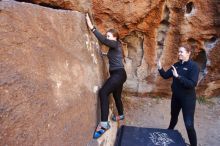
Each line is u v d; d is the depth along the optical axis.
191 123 3.24
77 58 2.76
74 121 2.27
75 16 3.03
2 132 1.41
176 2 4.39
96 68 3.30
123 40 4.84
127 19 4.32
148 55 4.92
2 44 1.67
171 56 4.87
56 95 2.07
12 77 1.63
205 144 3.95
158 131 3.35
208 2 4.36
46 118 1.83
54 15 2.54
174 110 3.58
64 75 2.32
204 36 4.63
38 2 3.38
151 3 4.22
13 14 1.89
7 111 1.49
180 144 3.05
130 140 3.09
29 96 1.72
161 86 5.12
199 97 5.22
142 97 5.25
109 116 3.45
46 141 1.75
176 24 4.61
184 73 3.18
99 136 2.74
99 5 4.12
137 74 5.11
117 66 3.19
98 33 3.13
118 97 3.45
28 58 1.87
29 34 1.98
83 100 2.58
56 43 2.37
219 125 4.47
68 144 2.05
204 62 4.99
